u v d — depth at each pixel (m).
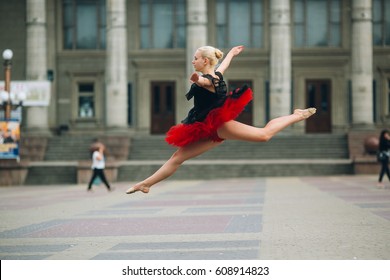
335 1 78.88
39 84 61.31
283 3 71.62
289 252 14.28
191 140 10.87
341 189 37.47
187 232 18.50
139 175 58.50
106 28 73.69
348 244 15.36
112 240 17.19
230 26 79.31
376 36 78.31
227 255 14.04
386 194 32.34
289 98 71.81
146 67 78.94
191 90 11.12
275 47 71.56
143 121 78.88
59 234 18.81
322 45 78.81
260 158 64.12
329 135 66.69
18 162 56.19
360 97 71.31
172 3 79.25
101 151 42.72
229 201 30.33
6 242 17.23
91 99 79.31
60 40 79.19
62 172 58.75
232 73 79.06
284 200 29.92
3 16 78.94
